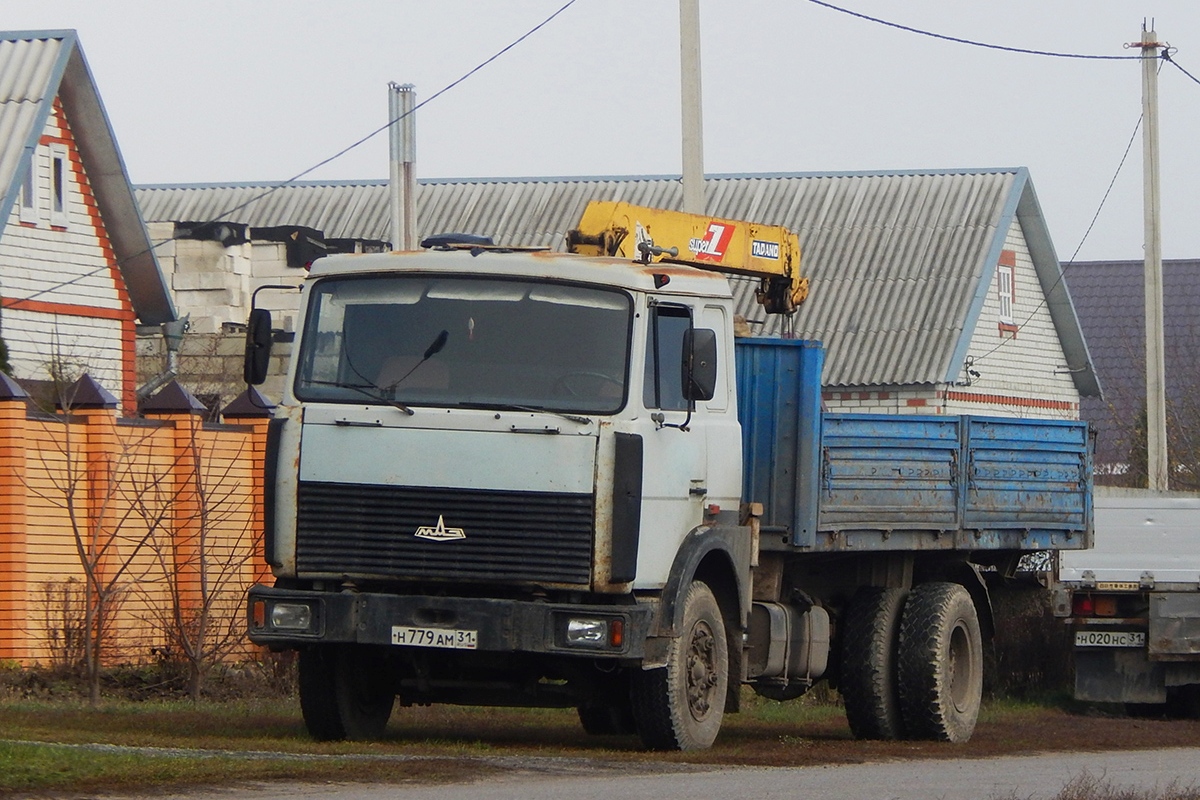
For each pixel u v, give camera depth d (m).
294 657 37.62
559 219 94.25
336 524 25.34
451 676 26.92
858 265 87.19
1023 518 34.84
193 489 40.50
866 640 32.12
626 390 25.16
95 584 35.00
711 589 27.98
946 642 32.34
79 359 54.47
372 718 28.05
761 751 27.59
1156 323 68.88
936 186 90.56
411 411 25.25
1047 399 92.12
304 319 26.09
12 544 36.19
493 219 94.88
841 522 30.27
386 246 66.62
